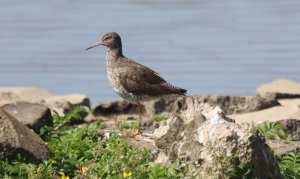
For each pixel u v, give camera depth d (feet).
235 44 104.42
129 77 53.42
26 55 101.65
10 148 40.88
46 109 50.62
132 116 62.64
